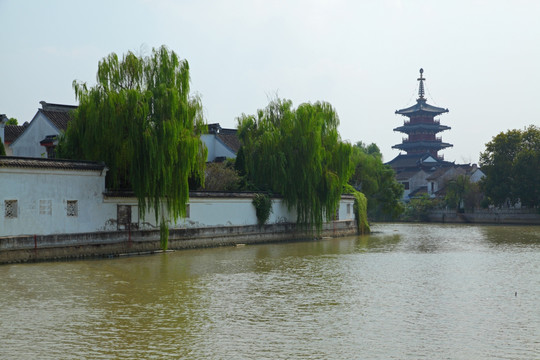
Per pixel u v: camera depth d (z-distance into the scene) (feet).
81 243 130.41
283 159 188.14
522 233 235.40
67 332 64.34
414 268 117.80
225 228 169.37
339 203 218.59
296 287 93.66
